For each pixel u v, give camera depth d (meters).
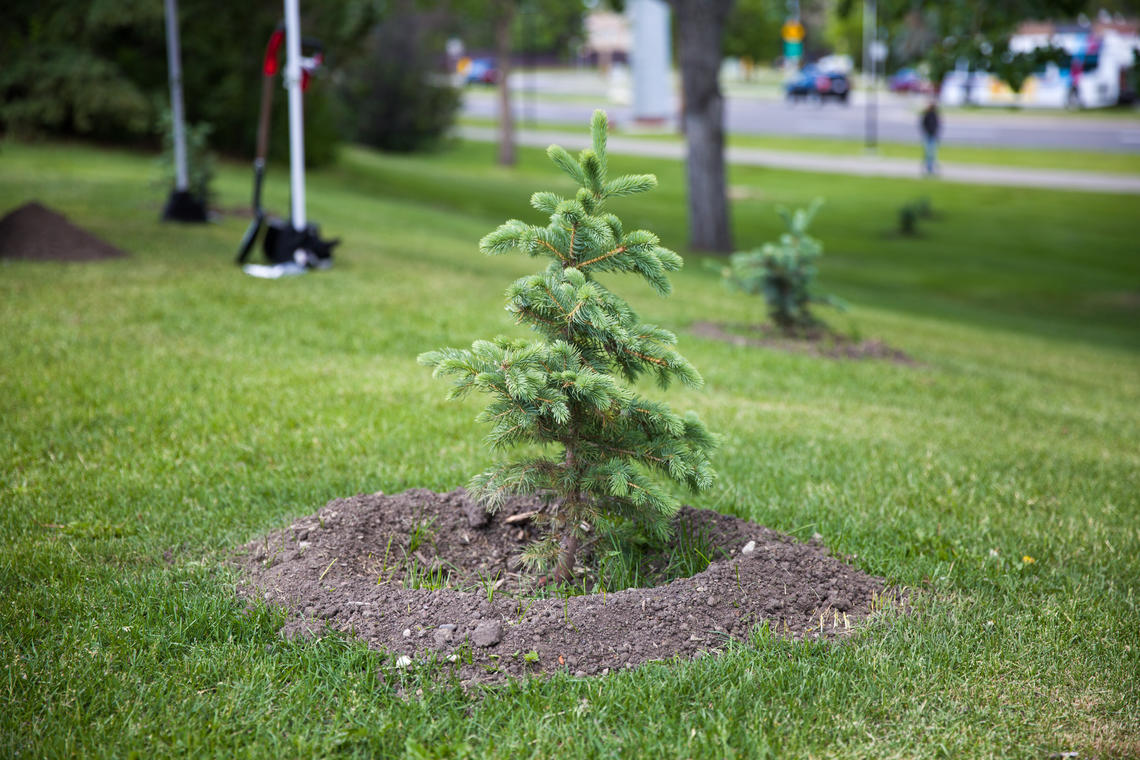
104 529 4.10
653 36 48.06
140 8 19.75
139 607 3.38
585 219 3.46
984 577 3.96
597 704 2.89
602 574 3.77
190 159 13.06
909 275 19.75
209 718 2.81
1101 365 11.42
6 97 21.39
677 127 47.50
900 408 7.46
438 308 8.95
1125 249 22.62
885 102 60.31
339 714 2.82
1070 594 3.85
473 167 34.59
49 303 7.78
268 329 7.69
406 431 5.54
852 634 3.36
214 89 22.72
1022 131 45.59
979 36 15.11
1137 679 3.17
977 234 24.28
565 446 3.66
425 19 38.78
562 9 38.34
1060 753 2.76
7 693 2.85
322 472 4.87
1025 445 6.49
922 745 2.78
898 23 19.50
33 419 5.36
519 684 2.98
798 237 9.70
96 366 6.36
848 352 9.47
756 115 54.09
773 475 5.21
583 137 44.25
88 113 21.09
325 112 25.78
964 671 3.17
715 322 10.35
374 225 15.28
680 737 2.74
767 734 2.80
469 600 3.39
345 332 7.83
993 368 9.97
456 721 2.81
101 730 2.71
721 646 3.24
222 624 3.29
